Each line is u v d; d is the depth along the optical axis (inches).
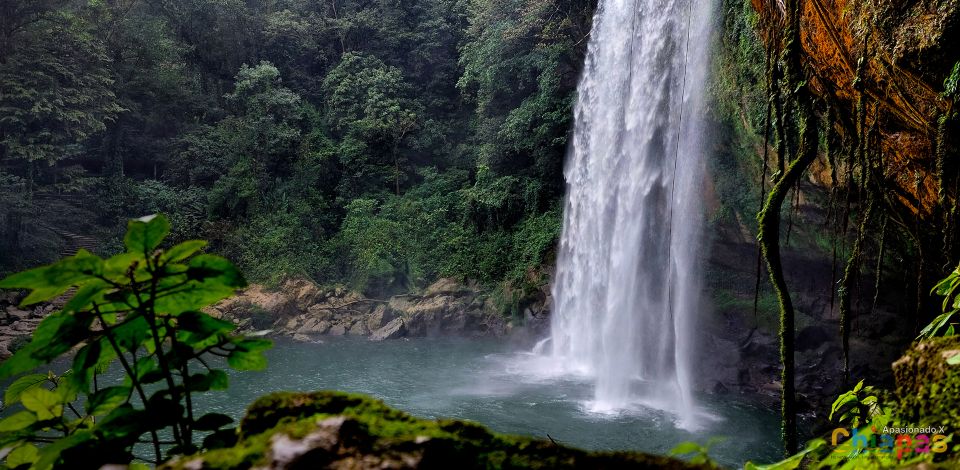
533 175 1096.2
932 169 247.0
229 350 63.6
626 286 792.3
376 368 730.8
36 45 1091.3
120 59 1327.5
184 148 1380.4
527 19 1018.7
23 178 1136.8
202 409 533.0
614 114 829.8
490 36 1121.4
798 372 602.5
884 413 90.9
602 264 844.6
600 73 871.1
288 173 1389.0
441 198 1234.6
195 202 1294.3
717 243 703.7
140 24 1358.3
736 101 571.2
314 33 1561.3
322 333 965.8
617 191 820.6
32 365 53.9
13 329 812.6
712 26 579.5
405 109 1375.5
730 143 623.8
